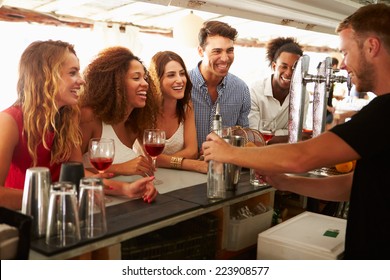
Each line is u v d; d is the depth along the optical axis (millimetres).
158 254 1312
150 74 2207
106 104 1919
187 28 3064
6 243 988
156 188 1669
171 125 2348
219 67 2561
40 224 1139
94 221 1152
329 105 4219
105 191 1526
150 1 2150
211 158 1457
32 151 1686
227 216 1560
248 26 4020
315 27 3516
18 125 1663
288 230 1590
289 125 2051
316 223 1685
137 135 2162
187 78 2344
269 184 1689
